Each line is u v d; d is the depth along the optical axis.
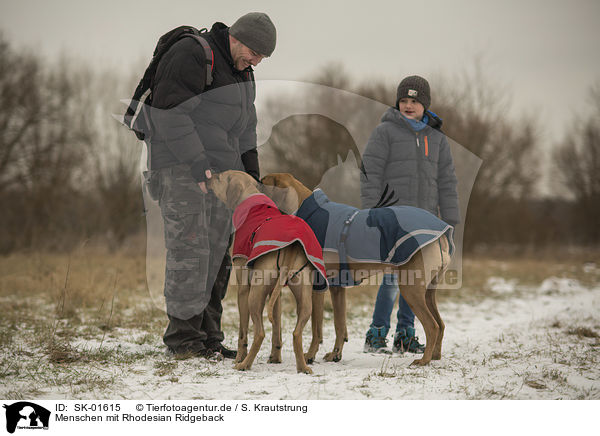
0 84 16.55
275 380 3.66
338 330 4.32
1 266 9.59
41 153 16.22
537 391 3.46
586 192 23.61
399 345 4.73
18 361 4.09
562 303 8.38
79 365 4.03
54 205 14.93
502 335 5.51
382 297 4.74
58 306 6.25
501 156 20.11
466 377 3.75
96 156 16.31
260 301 3.85
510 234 20.69
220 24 4.36
